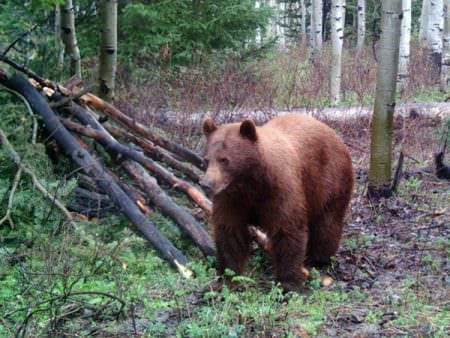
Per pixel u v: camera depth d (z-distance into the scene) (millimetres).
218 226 4641
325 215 5039
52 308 4219
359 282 4926
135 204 5355
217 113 8305
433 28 15594
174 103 9078
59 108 5797
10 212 5016
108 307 4348
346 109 9625
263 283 4863
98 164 5355
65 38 7207
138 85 9438
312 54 16922
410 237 5723
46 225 5086
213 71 10125
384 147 6523
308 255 5145
